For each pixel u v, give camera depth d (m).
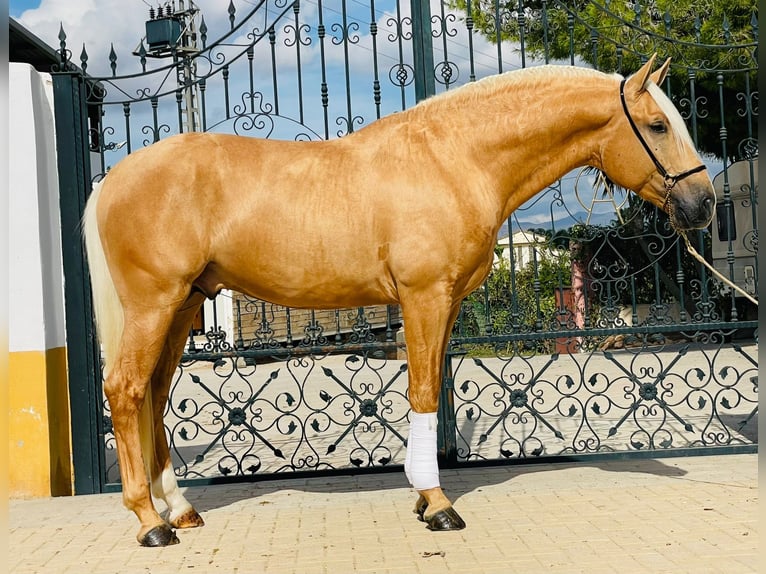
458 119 4.50
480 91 4.57
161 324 4.33
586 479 5.45
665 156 4.46
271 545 4.27
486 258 4.47
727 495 4.81
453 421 5.90
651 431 7.33
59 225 5.89
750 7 9.78
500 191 4.53
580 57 10.66
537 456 5.92
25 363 5.55
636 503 4.74
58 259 5.87
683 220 4.48
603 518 4.46
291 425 5.79
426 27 5.77
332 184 4.38
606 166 4.62
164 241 4.27
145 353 4.32
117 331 4.39
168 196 4.29
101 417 5.72
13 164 5.49
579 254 7.62
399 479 5.81
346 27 5.71
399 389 11.45
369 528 4.50
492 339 5.85
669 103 4.49
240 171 4.39
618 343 13.62
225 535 4.50
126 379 4.31
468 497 5.08
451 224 4.27
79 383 5.65
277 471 5.79
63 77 5.64
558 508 4.72
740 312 11.39
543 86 4.55
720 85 5.92
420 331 4.32
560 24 10.23
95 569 4.00
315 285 4.44
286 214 4.35
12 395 5.55
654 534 4.12
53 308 5.74
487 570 3.70
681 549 3.87
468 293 4.59
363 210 4.33
